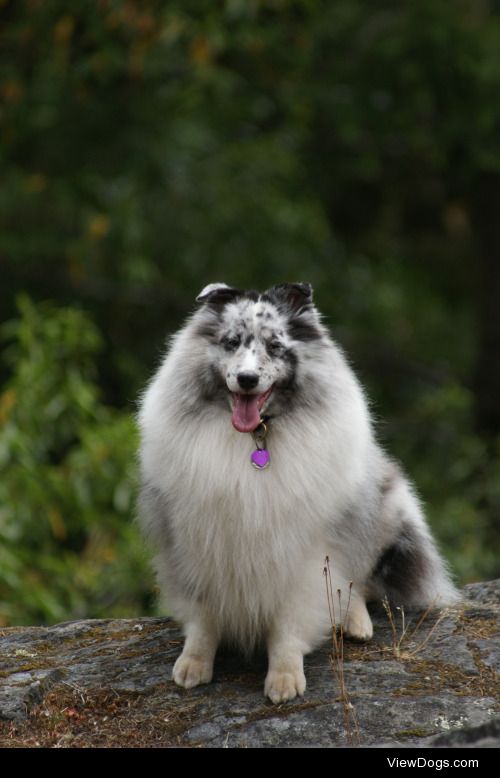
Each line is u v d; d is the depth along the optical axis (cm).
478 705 632
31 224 1625
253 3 1443
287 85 1691
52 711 655
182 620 710
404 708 630
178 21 1415
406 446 1712
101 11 1423
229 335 660
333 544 678
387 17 1727
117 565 1165
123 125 1565
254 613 675
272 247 1700
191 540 666
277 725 621
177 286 1745
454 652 704
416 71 1664
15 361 1416
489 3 1767
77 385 1195
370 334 1995
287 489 650
